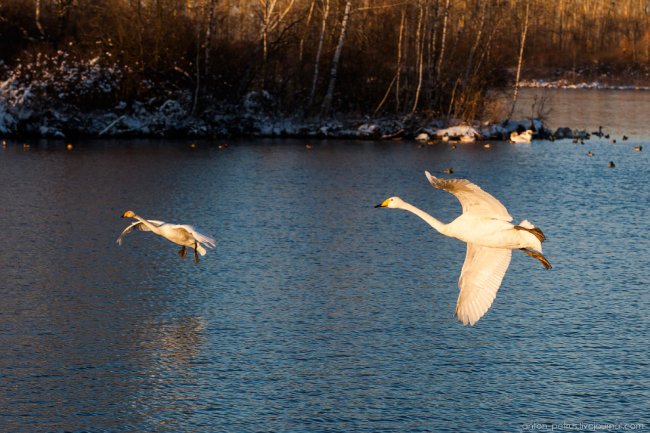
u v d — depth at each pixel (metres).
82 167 40.31
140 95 53.69
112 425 14.36
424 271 23.47
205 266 23.56
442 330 18.72
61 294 20.94
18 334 18.22
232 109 55.41
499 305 20.45
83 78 51.84
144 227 17.44
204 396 15.41
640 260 24.72
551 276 22.97
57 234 26.94
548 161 46.38
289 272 23.09
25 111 50.81
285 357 17.11
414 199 34.53
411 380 16.08
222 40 56.50
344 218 30.36
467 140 55.78
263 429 14.22
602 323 19.20
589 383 16.02
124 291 21.31
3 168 39.34
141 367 16.59
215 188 35.69
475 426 14.40
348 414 14.74
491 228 9.93
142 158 43.75
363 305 20.39
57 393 15.47
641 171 42.94
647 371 16.55
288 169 41.53
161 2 53.75
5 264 23.38
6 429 14.14
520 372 16.47
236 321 19.22
